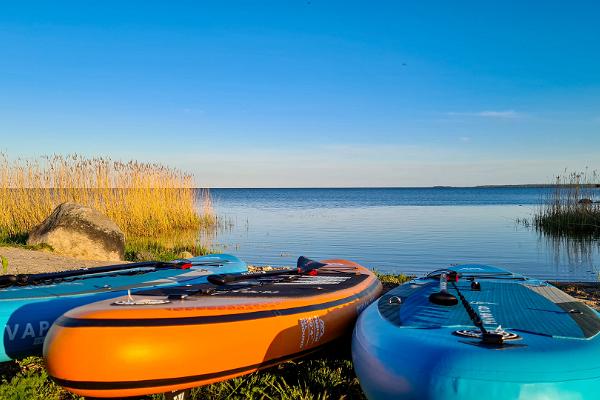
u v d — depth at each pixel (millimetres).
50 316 4672
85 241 11836
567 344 3170
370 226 25234
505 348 3053
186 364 3543
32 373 4512
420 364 3020
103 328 3430
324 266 6977
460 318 3777
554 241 18453
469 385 2807
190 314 3740
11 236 13859
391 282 9656
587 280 11336
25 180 15133
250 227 24453
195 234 20062
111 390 3381
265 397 4168
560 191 22266
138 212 17703
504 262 13859
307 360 5000
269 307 4258
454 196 92938
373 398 3346
